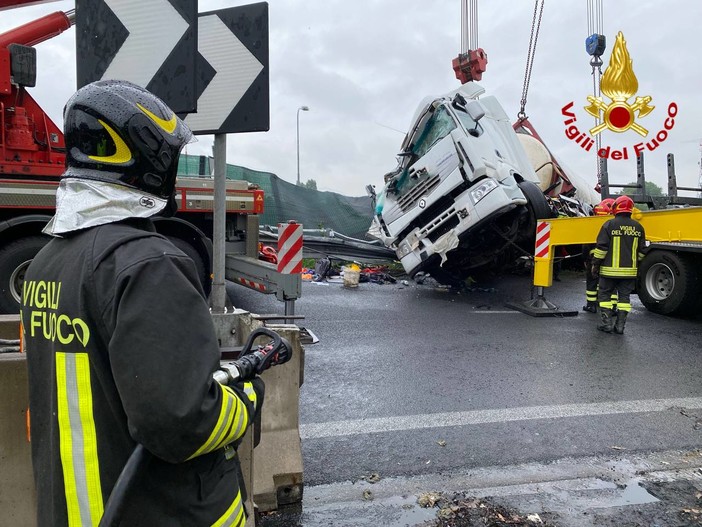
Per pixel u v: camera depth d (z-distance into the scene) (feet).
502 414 13.53
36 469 4.38
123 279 3.75
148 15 8.84
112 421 3.95
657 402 14.46
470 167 28.78
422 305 28.68
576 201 41.34
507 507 9.42
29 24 22.24
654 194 45.83
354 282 34.30
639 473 10.66
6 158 19.53
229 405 4.06
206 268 21.80
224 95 10.41
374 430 12.55
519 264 37.19
